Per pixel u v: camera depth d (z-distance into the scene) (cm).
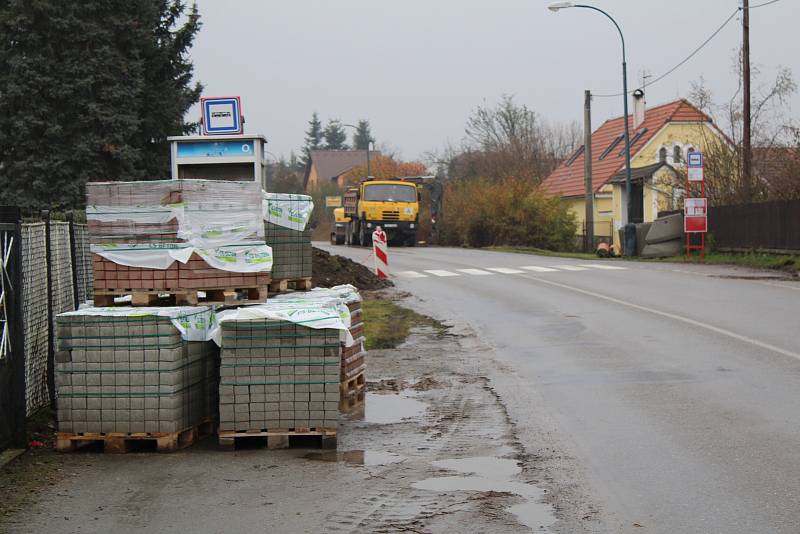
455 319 1692
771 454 749
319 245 5381
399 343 1442
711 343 1315
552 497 657
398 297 2083
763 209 2850
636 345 1330
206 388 876
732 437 808
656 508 625
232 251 909
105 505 662
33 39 2502
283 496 677
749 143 3219
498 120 7881
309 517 624
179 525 614
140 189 883
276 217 1041
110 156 2580
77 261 1114
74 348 812
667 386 1041
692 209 3075
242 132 1300
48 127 2503
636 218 5022
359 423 922
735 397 969
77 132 2561
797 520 591
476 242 4941
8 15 2489
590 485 684
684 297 1888
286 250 1052
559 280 2364
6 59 2525
